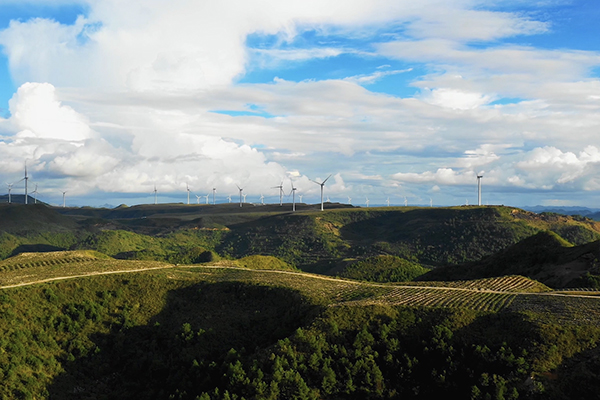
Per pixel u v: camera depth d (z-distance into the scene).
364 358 76.94
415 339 80.75
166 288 117.31
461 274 177.50
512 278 125.25
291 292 107.44
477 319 83.69
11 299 99.12
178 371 86.44
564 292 105.38
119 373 91.31
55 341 94.31
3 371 81.81
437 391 71.56
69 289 109.75
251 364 77.94
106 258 169.25
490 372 70.12
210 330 96.12
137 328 101.62
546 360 68.38
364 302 94.75
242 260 187.50
